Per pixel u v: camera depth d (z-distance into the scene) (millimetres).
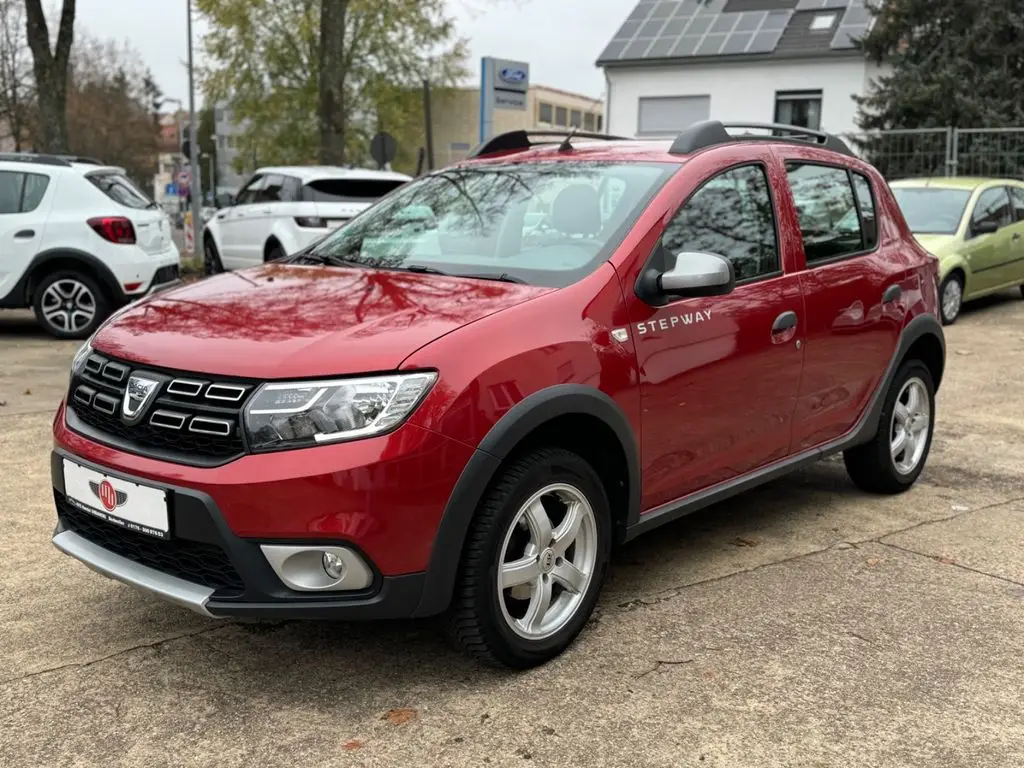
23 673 3104
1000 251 11773
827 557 4172
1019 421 6707
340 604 2734
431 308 3078
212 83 35656
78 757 2664
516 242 3676
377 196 12289
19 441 5676
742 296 3783
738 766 2641
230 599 2742
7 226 9219
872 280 4523
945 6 19781
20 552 4078
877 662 3227
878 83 21281
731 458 3850
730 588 3820
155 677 3094
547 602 3156
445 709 2916
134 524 2867
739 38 23344
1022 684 3100
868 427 4656
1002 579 3953
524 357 2971
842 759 2680
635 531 3486
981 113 18812
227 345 2881
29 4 14859
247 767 2627
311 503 2650
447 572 2832
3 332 10062
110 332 3211
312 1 21281
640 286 3381
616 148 4090
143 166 56094
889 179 17844
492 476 2895
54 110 15242
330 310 3121
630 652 3275
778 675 3131
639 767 2633
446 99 39406
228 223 13195
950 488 5207
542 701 2963
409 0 34000
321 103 15938
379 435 2699
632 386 3303
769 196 4086
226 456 2738
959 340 10047
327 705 2939
